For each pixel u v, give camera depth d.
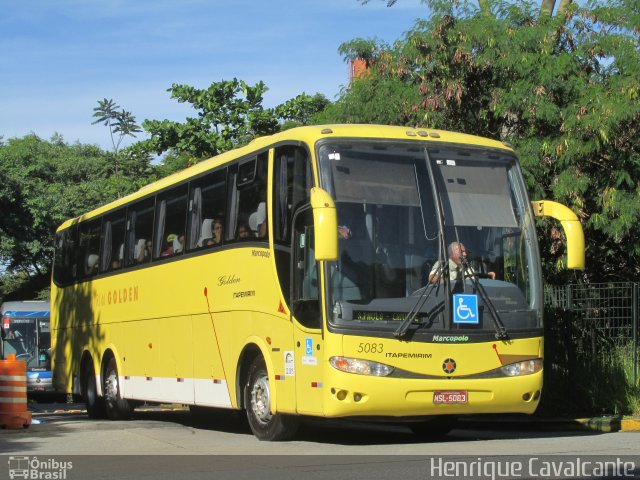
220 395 14.02
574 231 12.05
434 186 11.74
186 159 33.66
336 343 10.91
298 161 11.95
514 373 11.53
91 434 13.88
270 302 12.40
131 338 17.95
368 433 14.26
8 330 38.28
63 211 44.84
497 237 11.86
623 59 17.78
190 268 15.27
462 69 18.78
